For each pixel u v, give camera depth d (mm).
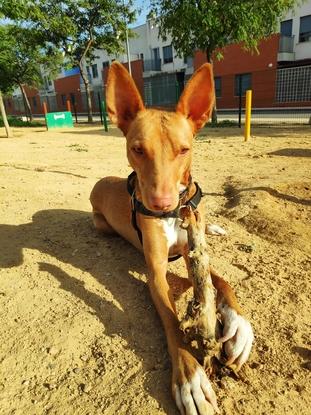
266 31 3439
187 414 383
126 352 479
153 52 8680
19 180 1324
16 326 537
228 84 6367
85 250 758
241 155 1759
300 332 506
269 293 594
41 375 452
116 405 405
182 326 429
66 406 409
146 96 6793
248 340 454
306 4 5820
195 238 489
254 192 1068
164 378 436
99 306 571
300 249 750
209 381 416
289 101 5488
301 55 6082
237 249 753
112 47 5230
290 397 409
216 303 502
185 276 652
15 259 727
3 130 4293
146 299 586
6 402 418
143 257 719
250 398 408
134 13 4945
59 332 519
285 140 2176
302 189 1104
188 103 552
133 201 593
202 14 3090
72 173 1458
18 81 6113
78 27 4938
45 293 611
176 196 487
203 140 2406
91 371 454
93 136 3162
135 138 501
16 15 2570
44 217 950
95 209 841
